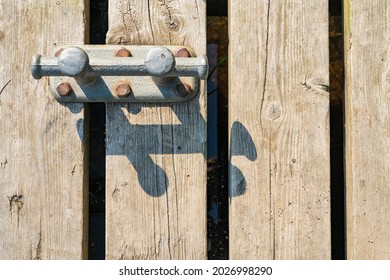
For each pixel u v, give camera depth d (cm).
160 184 132
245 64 133
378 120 133
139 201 131
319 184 133
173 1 133
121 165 131
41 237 131
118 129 131
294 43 133
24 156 131
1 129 131
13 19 132
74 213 131
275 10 134
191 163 132
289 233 132
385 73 134
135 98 129
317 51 133
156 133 131
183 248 132
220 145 179
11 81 131
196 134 132
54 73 116
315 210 132
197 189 132
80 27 132
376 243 132
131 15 132
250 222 132
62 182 131
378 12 134
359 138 133
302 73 133
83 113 131
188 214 132
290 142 133
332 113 170
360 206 133
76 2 133
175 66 117
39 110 131
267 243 132
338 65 172
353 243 133
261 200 132
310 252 132
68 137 131
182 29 133
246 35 133
